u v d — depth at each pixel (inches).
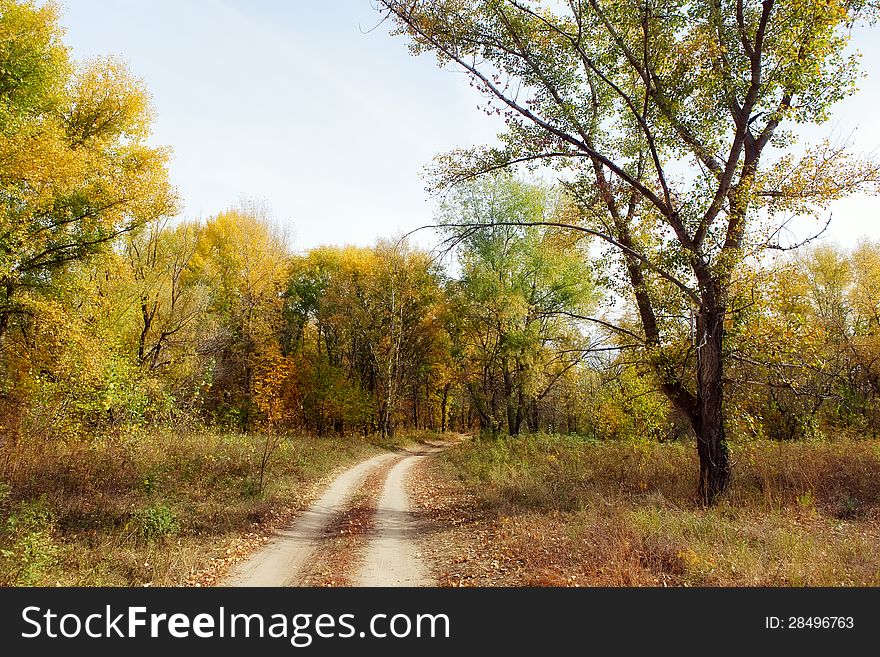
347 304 1453.0
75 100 652.7
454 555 346.9
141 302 788.6
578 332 1067.9
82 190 596.4
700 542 306.5
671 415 753.0
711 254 441.1
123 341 753.6
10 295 583.5
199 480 534.0
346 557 345.4
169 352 844.0
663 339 475.2
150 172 654.5
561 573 277.1
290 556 351.6
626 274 502.6
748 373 456.8
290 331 1637.6
